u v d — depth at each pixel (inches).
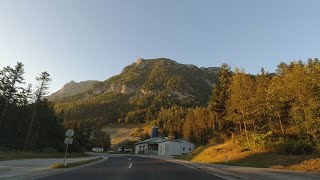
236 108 1768.0
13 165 1083.3
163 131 6097.4
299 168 951.6
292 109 1336.1
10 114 2960.1
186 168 1058.1
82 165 1213.1
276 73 1843.0
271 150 1307.8
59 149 2974.9
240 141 1718.8
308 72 1229.1
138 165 1228.5
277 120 1630.2
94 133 5654.5
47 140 3179.1
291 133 1467.8
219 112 2300.7
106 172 850.1
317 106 1123.3
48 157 2097.7
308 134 1245.7
